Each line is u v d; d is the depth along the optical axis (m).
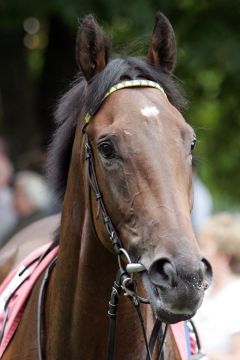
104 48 5.95
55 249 6.77
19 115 16.67
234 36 14.63
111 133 5.41
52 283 6.21
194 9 14.90
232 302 8.53
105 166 5.46
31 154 16.09
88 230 5.74
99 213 5.58
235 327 8.43
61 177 6.30
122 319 5.76
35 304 6.39
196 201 12.90
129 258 5.38
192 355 6.26
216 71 15.14
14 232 12.48
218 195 20.33
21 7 14.14
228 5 14.91
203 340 8.46
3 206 13.90
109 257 5.72
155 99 5.55
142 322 5.50
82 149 5.82
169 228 5.10
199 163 6.27
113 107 5.57
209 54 14.38
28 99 16.78
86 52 5.95
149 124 5.39
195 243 5.05
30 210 12.79
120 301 5.71
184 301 4.91
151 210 5.20
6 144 15.30
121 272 5.49
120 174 5.37
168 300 4.95
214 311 8.56
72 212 5.95
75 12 13.76
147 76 5.76
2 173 13.99
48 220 9.01
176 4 14.63
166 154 5.30
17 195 12.89
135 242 5.29
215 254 8.94
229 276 8.91
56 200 6.43
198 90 16.62
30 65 18.83
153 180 5.25
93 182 5.64
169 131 5.39
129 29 14.27
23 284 6.85
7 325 6.61
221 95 16.73
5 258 8.53
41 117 16.73
